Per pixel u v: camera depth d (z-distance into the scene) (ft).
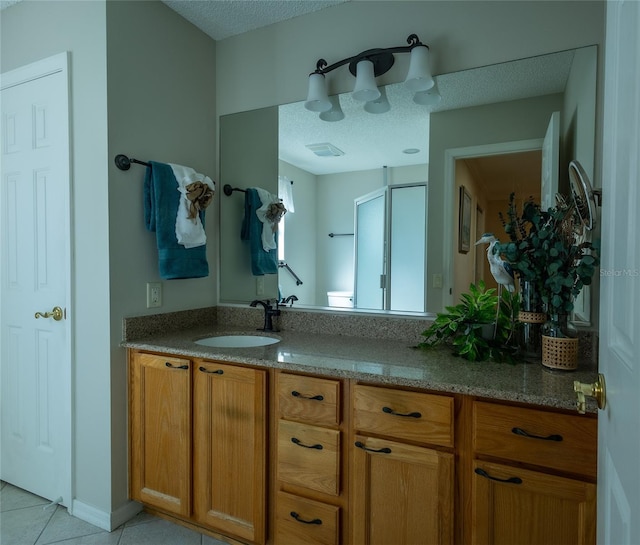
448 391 3.81
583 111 4.81
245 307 7.17
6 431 6.74
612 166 2.32
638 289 1.73
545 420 3.47
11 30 6.42
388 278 6.08
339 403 4.35
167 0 6.18
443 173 5.63
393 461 4.09
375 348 5.34
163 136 6.32
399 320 5.88
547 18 4.96
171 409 5.43
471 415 3.79
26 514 5.91
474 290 5.18
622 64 2.09
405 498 4.05
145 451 5.68
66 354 5.93
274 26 6.77
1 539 5.37
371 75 5.65
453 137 5.55
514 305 4.83
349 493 4.37
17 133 6.39
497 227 5.28
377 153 6.06
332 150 6.40
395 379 4.01
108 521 5.59
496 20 5.22
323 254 6.56
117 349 5.67
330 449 4.40
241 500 4.99
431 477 3.93
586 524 3.34
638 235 1.75
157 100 6.21
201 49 7.05
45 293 6.16
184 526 5.70
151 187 5.87
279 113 6.76
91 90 5.57
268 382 4.80
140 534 5.51
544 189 5.04
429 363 4.53
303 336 6.23
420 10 5.63
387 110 5.94
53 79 5.95
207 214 7.22
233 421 5.00
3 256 6.62
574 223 4.26
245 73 7.07
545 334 4.30
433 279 5.75
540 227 4.41
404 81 5.75
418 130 5.78
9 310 6.58
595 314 4.67
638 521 1.64
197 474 5.31
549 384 3.75
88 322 5.73
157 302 6.26
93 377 5.71
